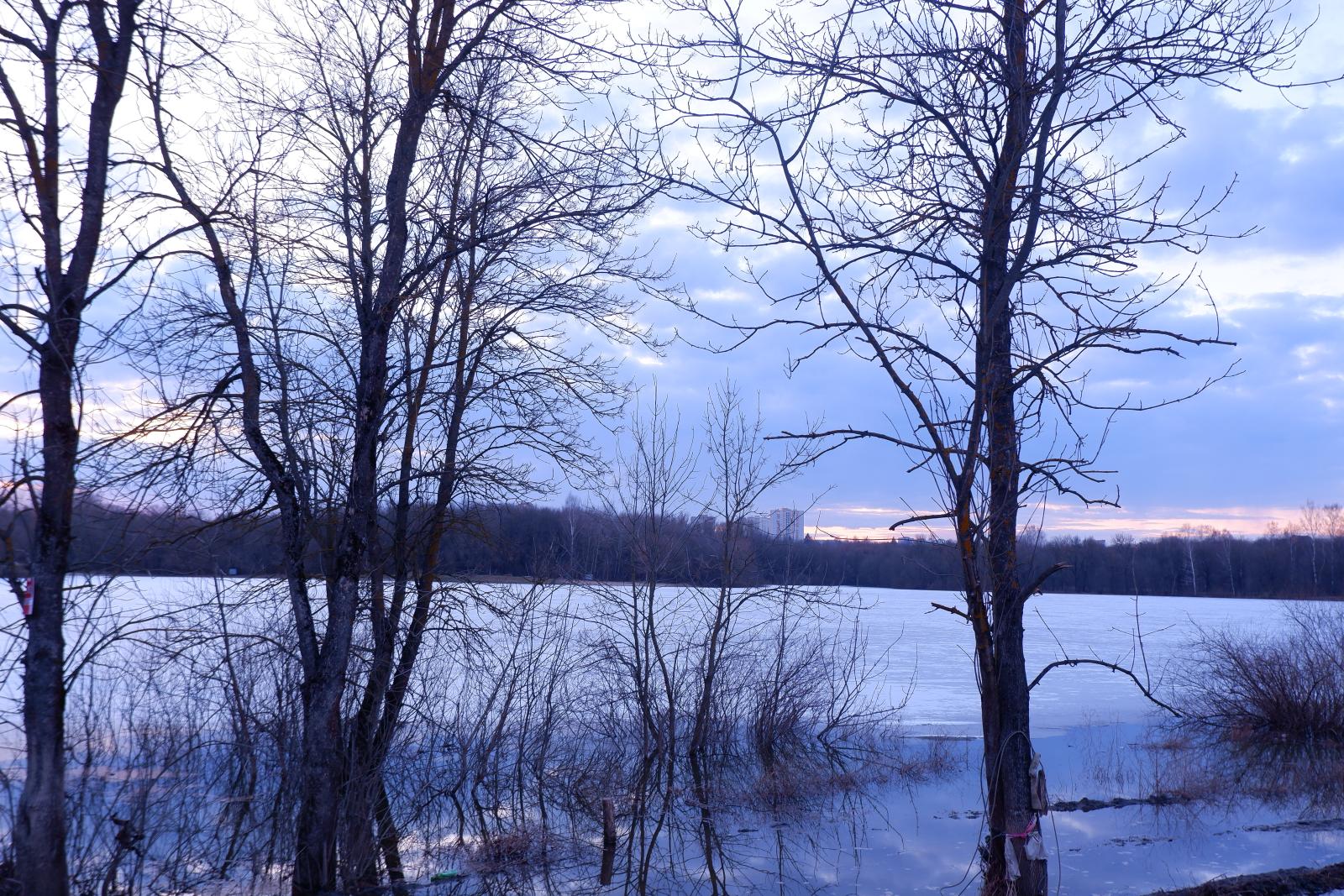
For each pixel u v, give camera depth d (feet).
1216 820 42.70
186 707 37.29
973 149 25.91
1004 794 25.08
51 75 25.44
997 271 25.16
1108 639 129.39
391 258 35.63
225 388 34.65
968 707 77.56
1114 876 34.35
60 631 24.98
